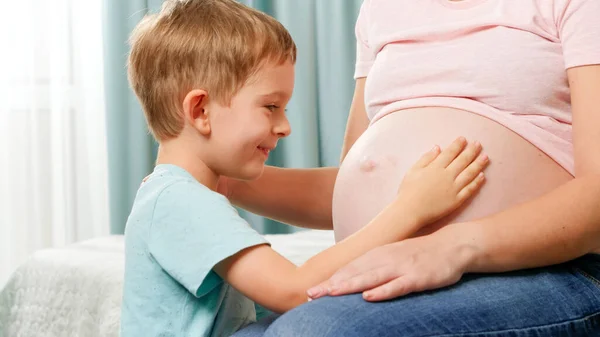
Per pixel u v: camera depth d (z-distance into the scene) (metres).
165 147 1.16
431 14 1.19
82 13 3.07
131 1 2.95
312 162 2.81
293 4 2.81
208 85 1.09
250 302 1.17
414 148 1.10
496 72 1.08
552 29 1.07
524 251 0.91
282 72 1.12
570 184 0.94
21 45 3.06
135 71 1.17
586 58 0.99
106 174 3.11
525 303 0.88
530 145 1.05
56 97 3.06
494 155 1.04
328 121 2.84
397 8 1.24
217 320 1.08
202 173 1.13
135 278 1.06
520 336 0.85
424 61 1.16
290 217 1.37
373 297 0.85
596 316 0.92
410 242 0.91
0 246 3.10
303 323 0.82
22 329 1.66
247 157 1.12
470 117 1.08
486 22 1.12
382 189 1.12
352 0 2.78
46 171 3.11
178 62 1.11
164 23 1.15
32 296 1.66
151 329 1.04
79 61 3.08
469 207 1.03
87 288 1.55
